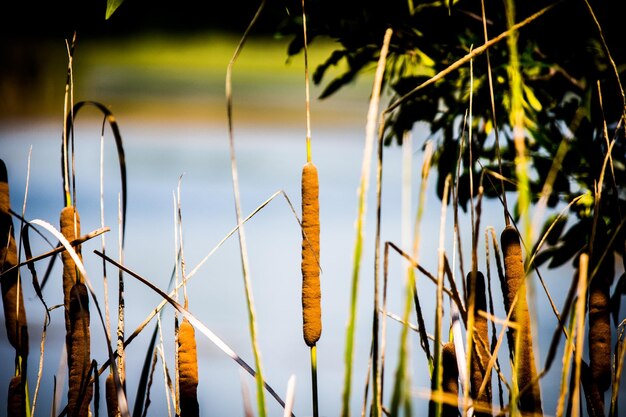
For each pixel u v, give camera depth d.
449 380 1.89
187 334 1.87
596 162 2.37
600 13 2.43
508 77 2.39
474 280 1.82
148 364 1.88
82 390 1.88
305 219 1.89
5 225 1.93
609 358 1.87
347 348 1.75
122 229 1.92
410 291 1.74
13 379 1.92
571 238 2.42
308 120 1.89
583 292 1.75
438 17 2.43
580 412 1.87
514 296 1.86
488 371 1.84
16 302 1.92
